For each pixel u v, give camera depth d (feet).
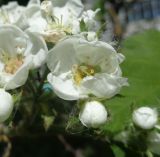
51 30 0.16
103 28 0.16
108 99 0.15
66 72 0.16
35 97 0.17
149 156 0.17
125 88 0.18
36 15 0.17
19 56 0.16
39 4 0.17
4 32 0.16
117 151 0.17
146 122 0.16
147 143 0.17
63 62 0.16
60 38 0.16
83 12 0.17
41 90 0.17
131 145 0.17
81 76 0.16
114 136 0.17
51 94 0.17
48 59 0.15
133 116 0.16
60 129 0.18
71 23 0.17
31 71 0.16
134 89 0.18
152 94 0.18
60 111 0.17
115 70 0.15
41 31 0.16
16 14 0.18
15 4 0.18
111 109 0.17
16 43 0.16
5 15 0.18
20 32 0.16
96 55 0.16
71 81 0.16
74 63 0.16
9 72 0.16
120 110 0.17
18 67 0.16
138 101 0.17
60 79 0.15
